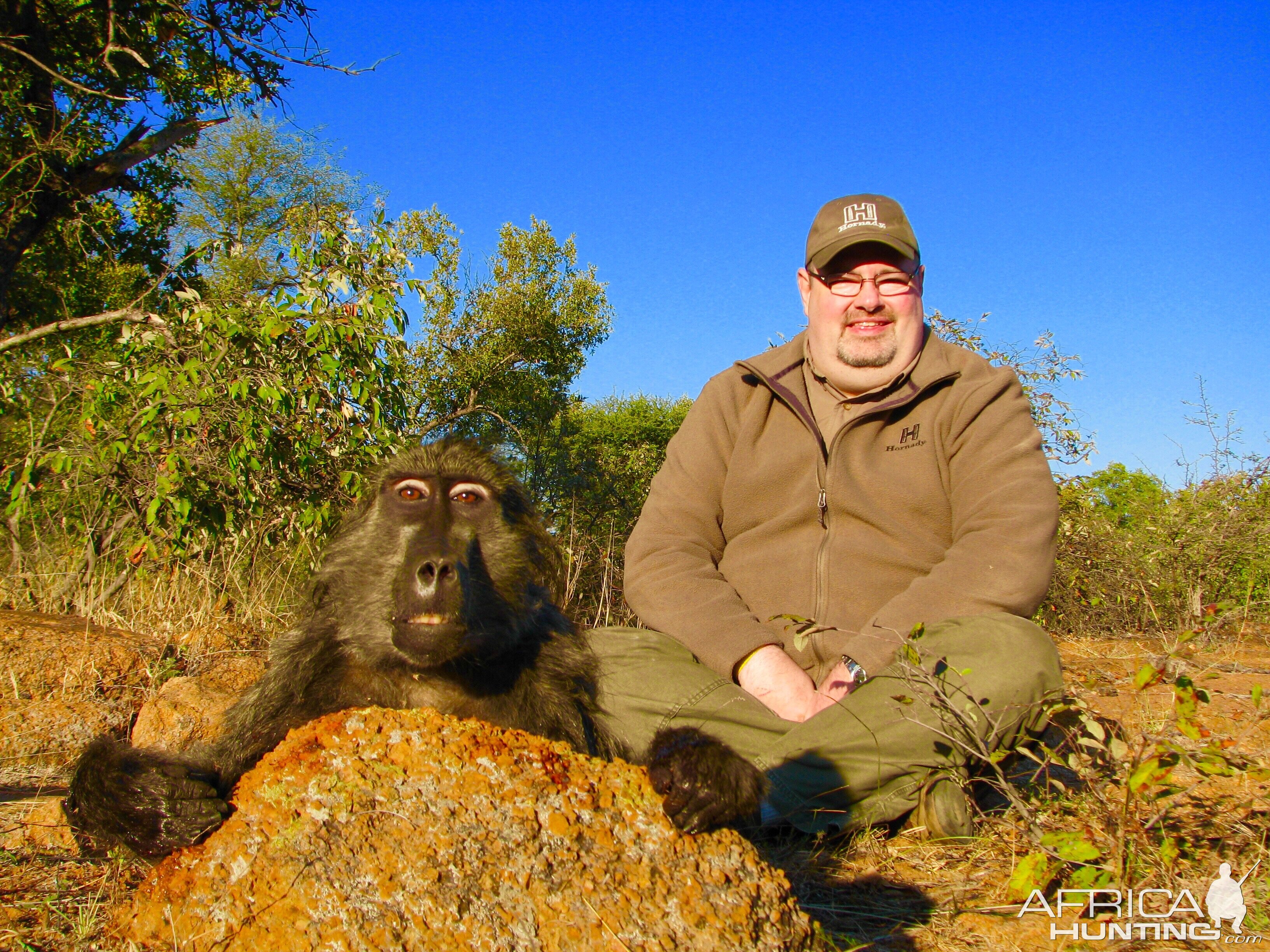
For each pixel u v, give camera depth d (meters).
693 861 0.88
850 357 1.53
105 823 0.91
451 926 0.81
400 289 2.82
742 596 1.61
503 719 1.19
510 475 1.25
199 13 4.61
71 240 5.12
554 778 0.89
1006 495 1.43
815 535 1.56
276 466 2.51
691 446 1.67
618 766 0.93
